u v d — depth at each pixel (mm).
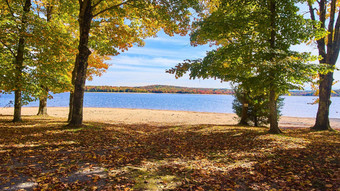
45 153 5801
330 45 12555
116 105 54688
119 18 11625
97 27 11688
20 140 7172
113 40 11875
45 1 13539
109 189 3729
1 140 7012
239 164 5320
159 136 9969
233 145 7465
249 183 4098
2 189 3541
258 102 13250
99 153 6207
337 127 16438
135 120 19547
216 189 3820
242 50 9031
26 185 3762
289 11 8445
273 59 8047
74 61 13945
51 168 4684
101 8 11648
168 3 9914
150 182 4129
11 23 9672
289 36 8516
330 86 12742
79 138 7871
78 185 3850
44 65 11625
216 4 12039
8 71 10188
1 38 9852
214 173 4672
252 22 9109
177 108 48406
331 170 4609
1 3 10820
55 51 11016
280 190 3736
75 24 13266
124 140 8414
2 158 5137
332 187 3773
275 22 8633
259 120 13391
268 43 8898
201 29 10562
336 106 59719
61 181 4012
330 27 12477
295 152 6148
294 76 7758
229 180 4230
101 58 15883
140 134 10453
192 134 10273
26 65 12086
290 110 44531
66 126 9805
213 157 6082
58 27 12695
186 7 9984
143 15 11023
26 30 10125
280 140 7734
